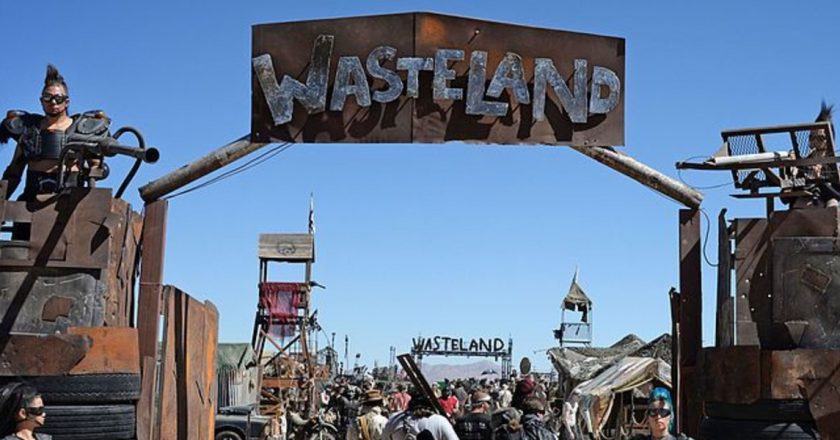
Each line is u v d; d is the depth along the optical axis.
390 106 11.06
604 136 11.20
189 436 11.83
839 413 9.41
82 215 9.62
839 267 9.68
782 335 9.77
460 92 11.04
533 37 11.16
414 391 10.30
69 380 9.32
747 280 10.04
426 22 11.05
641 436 7.20
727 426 9.78
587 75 11.23
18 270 9.51
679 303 11.31
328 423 31.95
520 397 10.52
